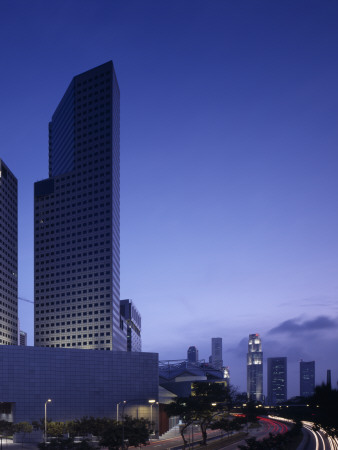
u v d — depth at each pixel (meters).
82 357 165.88
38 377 157.75
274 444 89.00
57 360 161.88
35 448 117.44
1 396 151.75
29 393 155.50
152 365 176.50
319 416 65.88
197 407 112.38
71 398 161.38
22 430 131.88
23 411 153.88
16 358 156.00
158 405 169.88
